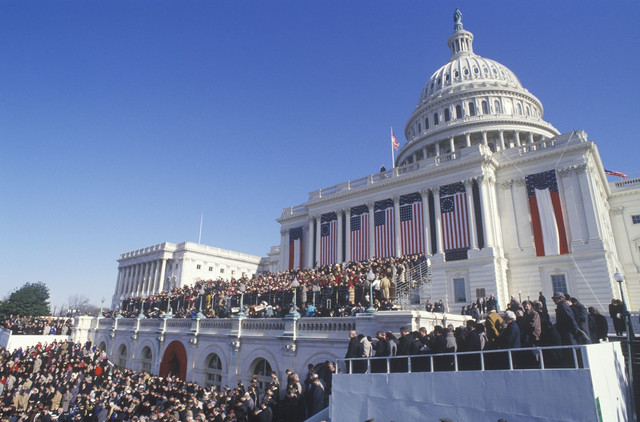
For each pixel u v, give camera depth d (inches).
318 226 2294.5
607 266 1494.8
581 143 1657.2
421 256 1588.3
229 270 3964.1
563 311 485.1
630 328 681.0
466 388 483.2
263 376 1008.2
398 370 579.5
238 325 1092.5
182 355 1258.0
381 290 1035.9
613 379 470.9
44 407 1027.3
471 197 1775.3
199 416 639.8
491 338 523.5
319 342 888.3
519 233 1732.3
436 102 3193.9
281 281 1605.6
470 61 3395.7
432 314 805.2
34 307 3501.5
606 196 2114.9
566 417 409.4
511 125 2807.6
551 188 1691.7
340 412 593.6
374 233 2028.8
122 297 4020.7
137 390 979.3
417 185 1950.1
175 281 3627.0
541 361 439.5
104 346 1707.7
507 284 1688.0
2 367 1462.8
